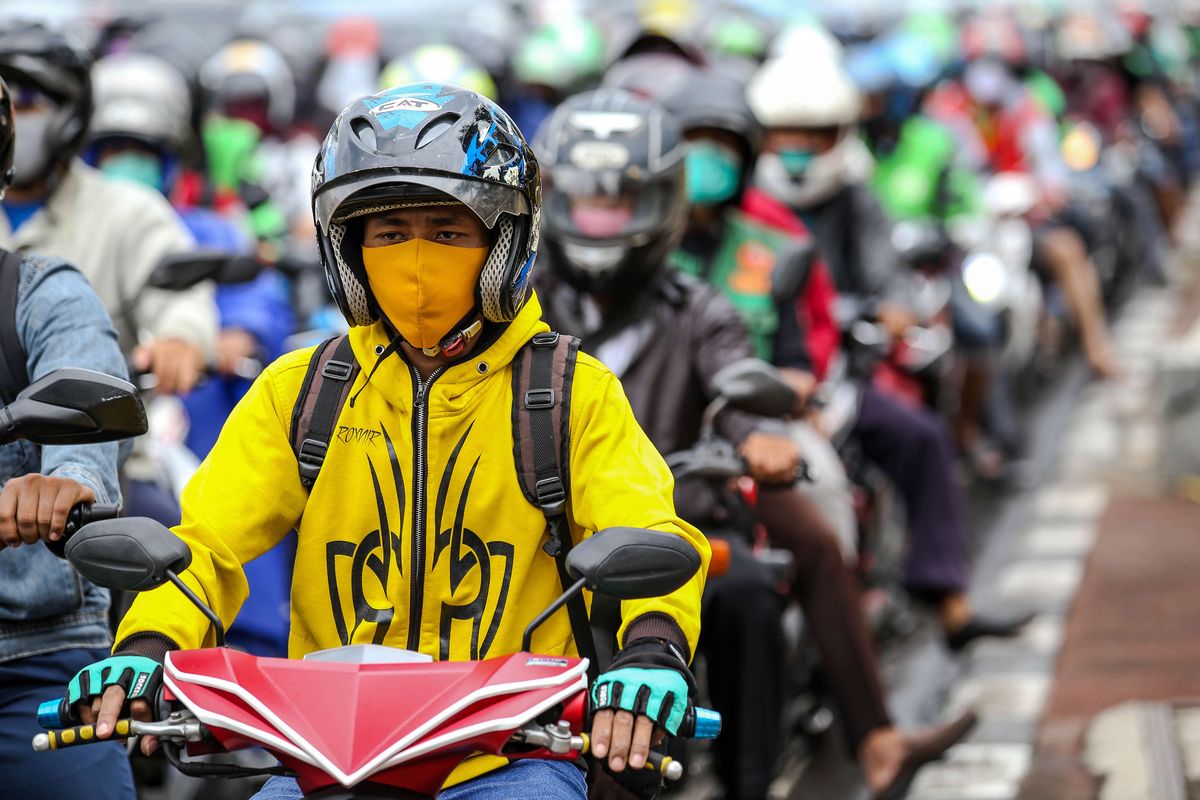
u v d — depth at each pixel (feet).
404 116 26.25
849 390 60.70
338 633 27.48
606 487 26.96
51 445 30.81
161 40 99.14
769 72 63.31
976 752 56.13
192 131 64.49
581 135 41.73
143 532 25.35
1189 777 52.16
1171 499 85.56
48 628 32.22
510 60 125.90
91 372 27.09
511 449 27.12
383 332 27.63
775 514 50.37
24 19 41.91
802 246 51.49
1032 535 80.69
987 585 73.56
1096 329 108.68
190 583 26.58
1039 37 147.54
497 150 26.30
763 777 44.83
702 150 50.88
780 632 44.91
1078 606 70.33
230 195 83.66
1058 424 100.17
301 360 27.86
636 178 41.37
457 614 27.20
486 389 27.25
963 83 120.57
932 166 89.92
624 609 26.58
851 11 154.20
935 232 87.92
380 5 153.07
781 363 51.57
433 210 26.45
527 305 27.86
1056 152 115.75
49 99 41.88
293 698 24.02
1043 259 107.86
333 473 27.43
